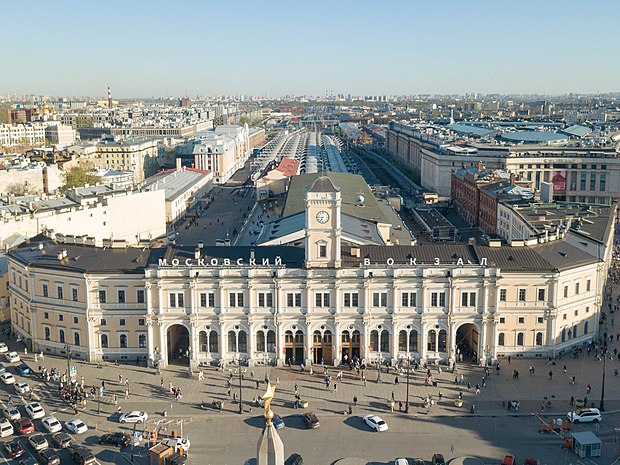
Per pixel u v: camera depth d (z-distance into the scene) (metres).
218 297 144.00
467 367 144.12
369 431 116.38
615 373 140.00
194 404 126.94
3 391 132.50
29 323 156.12
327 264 142.88
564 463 105.62
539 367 143.50
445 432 116.19
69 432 115.19
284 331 145.12
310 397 129.62
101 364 146.88
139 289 146.75
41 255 158.38
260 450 47.00
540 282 146.12
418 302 144.00
